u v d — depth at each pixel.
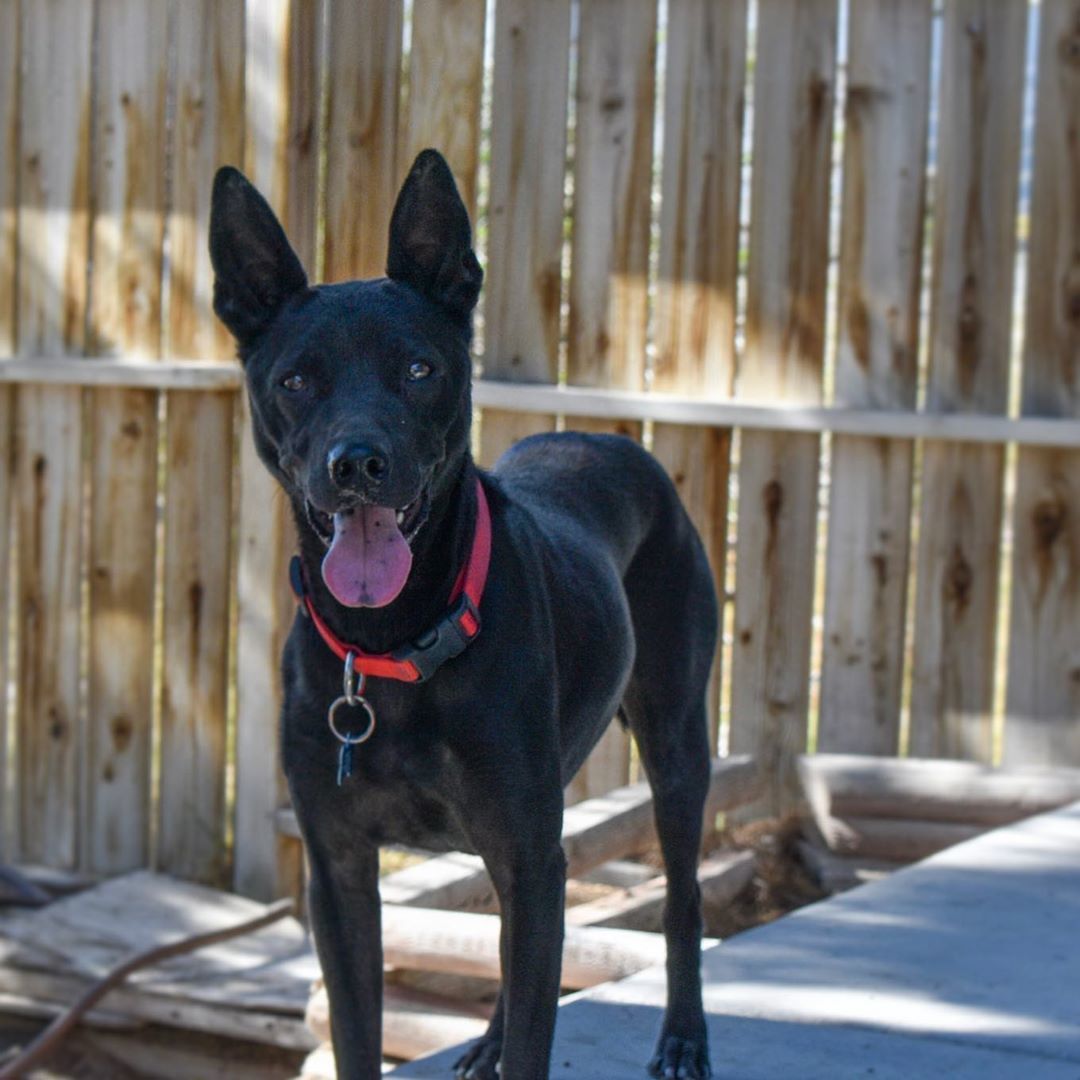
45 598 5.88
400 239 2.82
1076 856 4.57
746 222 5.95
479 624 2.69
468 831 2.76
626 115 5.60
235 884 5.66
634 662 3.45
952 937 3.90
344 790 2.77
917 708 5.91
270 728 5.54
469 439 2.81
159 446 5.76
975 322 5.78
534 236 5.45
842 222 5.77
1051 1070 3.16
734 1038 3.33
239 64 5.24
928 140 5.72
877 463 5.81
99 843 5.90
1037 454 5.80
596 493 3.45
